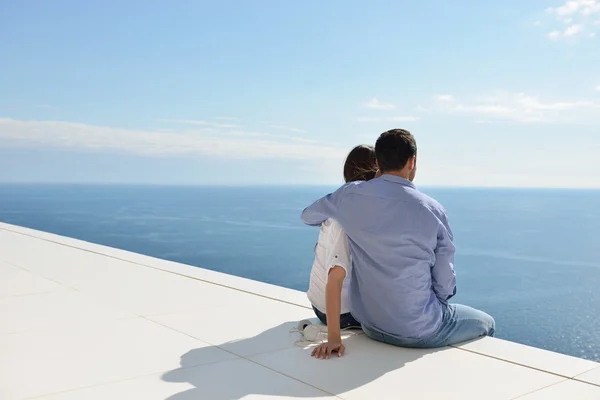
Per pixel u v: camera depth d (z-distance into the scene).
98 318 2.93
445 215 2.28
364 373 2.08
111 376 2.06
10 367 2.16
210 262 73.38
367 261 2.28
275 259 76.44
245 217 157.75
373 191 2.25
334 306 2.29
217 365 2.18
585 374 2.07
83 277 4.09
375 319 2.36
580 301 60.53
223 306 3.20
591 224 168.12
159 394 1.88
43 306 3.20
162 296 3.46
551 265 84.94
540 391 1.90
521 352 2.33
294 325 2.79
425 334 2.32
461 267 80.56
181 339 2.54
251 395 1.87
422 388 1.93
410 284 2.24
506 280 71.94
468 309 2.51
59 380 2.02
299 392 1.89
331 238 2.38
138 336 2.60
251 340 2.53
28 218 142.75
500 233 136.12
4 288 3.70
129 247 85.75
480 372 2.10
